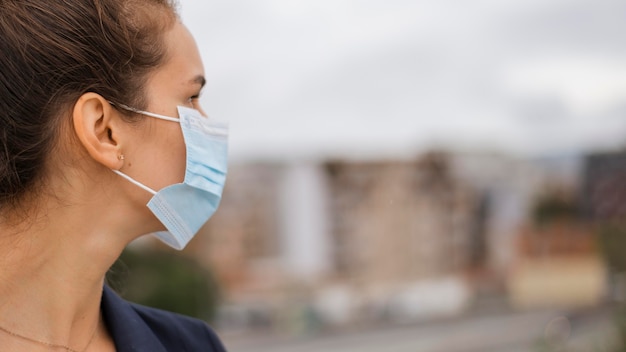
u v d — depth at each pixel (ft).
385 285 90.84
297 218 91.81
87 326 3.47
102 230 3.38
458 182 99.30
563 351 18.92
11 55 3.04
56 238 3.25
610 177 103.81
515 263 93.15
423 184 97.04
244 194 90.22
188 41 3.67
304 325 79.00
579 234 90.84
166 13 3.58
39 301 3.24
